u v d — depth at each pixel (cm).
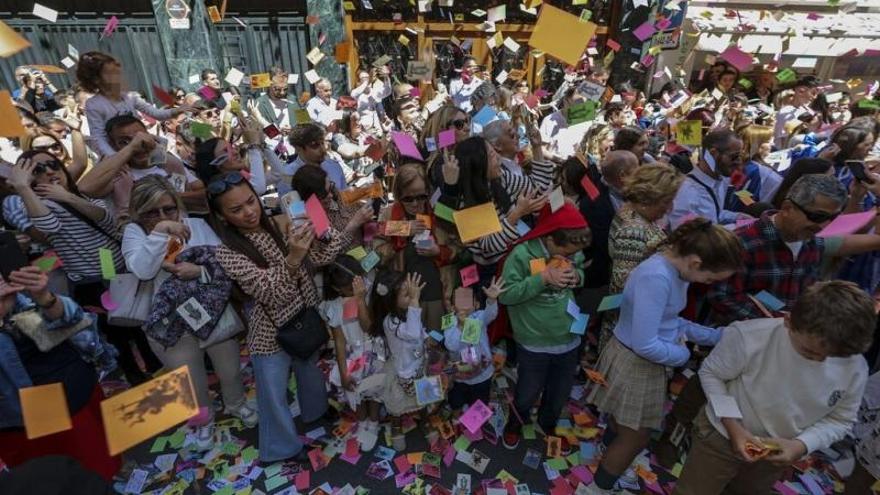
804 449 153
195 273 215
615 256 238
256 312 220
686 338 202
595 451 262
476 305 283
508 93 548
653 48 868
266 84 584
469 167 249
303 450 260
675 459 251
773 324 155
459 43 896
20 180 237
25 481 79
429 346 266
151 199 214
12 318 171
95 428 204
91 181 264
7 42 193
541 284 209
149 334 220
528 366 238
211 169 284
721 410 160
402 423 286
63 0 802
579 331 225
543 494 242
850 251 216
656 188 221
